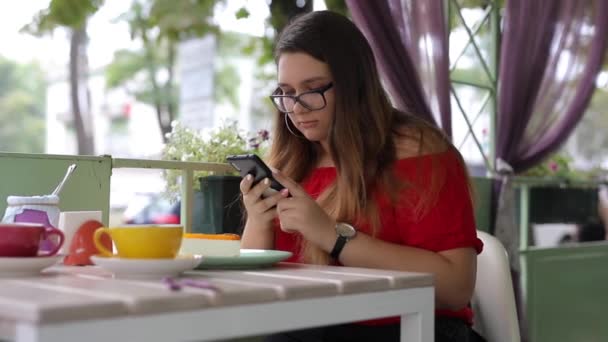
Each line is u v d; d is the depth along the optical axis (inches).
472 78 111.4
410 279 40.6
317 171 63.3
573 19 113.4
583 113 117.0
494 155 111.5
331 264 56.4
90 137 390.9
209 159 80.0
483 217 106.2
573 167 132.4
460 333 54.1
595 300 126.6
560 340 120.3
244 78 423.8
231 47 421.7
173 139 82.6
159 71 423.8
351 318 37.8
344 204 56.6
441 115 95.0
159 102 423.8
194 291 32.1
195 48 421.7
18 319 27.1
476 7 112.6
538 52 110.2
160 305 29.9
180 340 30.7
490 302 61.4
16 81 445.7
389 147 57.4
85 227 46.8
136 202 184.9
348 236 51.1
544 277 117.7
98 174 65.2
